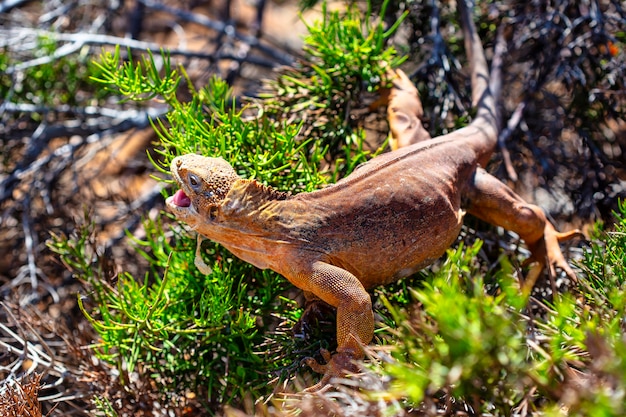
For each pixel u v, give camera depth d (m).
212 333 3.30
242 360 3.30
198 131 3.53
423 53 5.09
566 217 4.69
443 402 2.53
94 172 6.66
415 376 2.01
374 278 3.03
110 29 7.36
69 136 5.98
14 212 5.84
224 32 7.57
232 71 7.22
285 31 10.27
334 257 2.90
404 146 3.69
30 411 3.07
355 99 4.04
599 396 1.87
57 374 3.47
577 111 4.72
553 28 4.64
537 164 4.70
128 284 3.67
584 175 4.59
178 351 3.40
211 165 2.98
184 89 6.80
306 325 3.08
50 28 6.19
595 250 3.21
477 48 4.40
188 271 3.52
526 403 2.31
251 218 2.90
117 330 3.44
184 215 2.99
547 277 3.58
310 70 4.29
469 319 2.03
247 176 3.48
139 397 3.43
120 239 5.52
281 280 3.40
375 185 3.02
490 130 3.80
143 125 5.86
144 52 7.10
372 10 5.03
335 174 3.54
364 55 4.01
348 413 2.30
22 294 5.34
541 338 2.46
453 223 3.16
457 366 1.95
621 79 4.65
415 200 3.03
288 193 3.02
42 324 3.91
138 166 6.63
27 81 5.91
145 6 8.01
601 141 4.86
